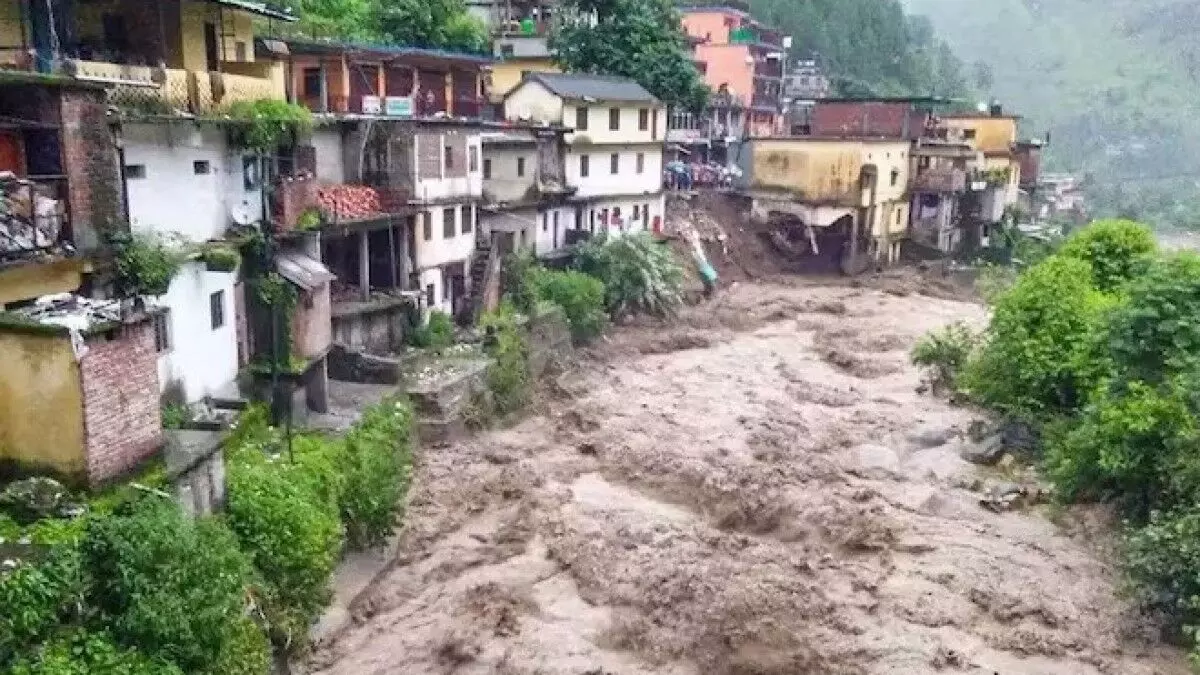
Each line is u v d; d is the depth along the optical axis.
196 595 14.12
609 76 53.50
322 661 19.34
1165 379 24.89
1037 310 31.19
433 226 36.34
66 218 18.55
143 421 16.33
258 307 25.73
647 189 54.38
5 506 14.61
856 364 42.56
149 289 20.38
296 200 27.64
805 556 24.30
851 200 59.09
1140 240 34.81
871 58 105.12
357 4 49.22
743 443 32.22
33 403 15.14
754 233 61.88
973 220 67.56
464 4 55.22
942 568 23.75
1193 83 167.38
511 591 22.27
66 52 23.53
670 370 41.03
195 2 25.83
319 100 38.53
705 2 87.00
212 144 24.75
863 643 20.48
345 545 22.45
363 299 32.84
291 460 21.70
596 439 31.95
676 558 23.66
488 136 40.16
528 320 37.62
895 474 29.98
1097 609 22.02
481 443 30.81
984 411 35.12
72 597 13.27
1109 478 25.73
